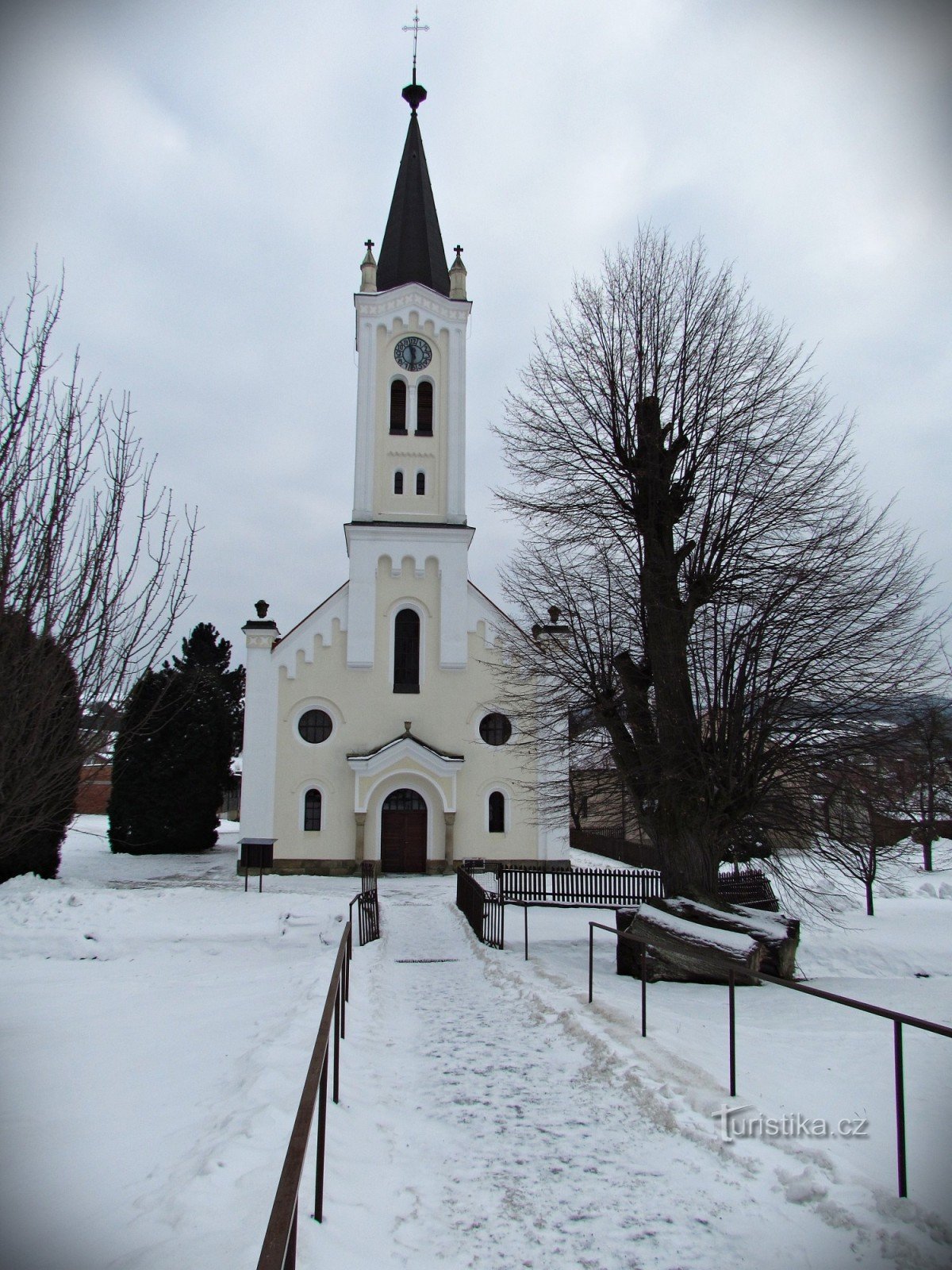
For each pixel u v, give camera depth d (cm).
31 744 831
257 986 1284
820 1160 559
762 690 1438
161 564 998
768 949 1305
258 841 2975
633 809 1669
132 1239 448
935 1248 458
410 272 3603
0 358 871
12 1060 859
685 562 1566
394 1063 841
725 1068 771
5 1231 476
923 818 2419
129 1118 683
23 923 1658
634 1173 567
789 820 1426
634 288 1709
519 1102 713
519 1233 487
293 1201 303
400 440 3391
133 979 1370
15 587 830
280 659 3155
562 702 1684
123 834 3784
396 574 3244
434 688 3181
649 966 1313
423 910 2211
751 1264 455
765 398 1611
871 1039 922
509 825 3112
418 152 3819
